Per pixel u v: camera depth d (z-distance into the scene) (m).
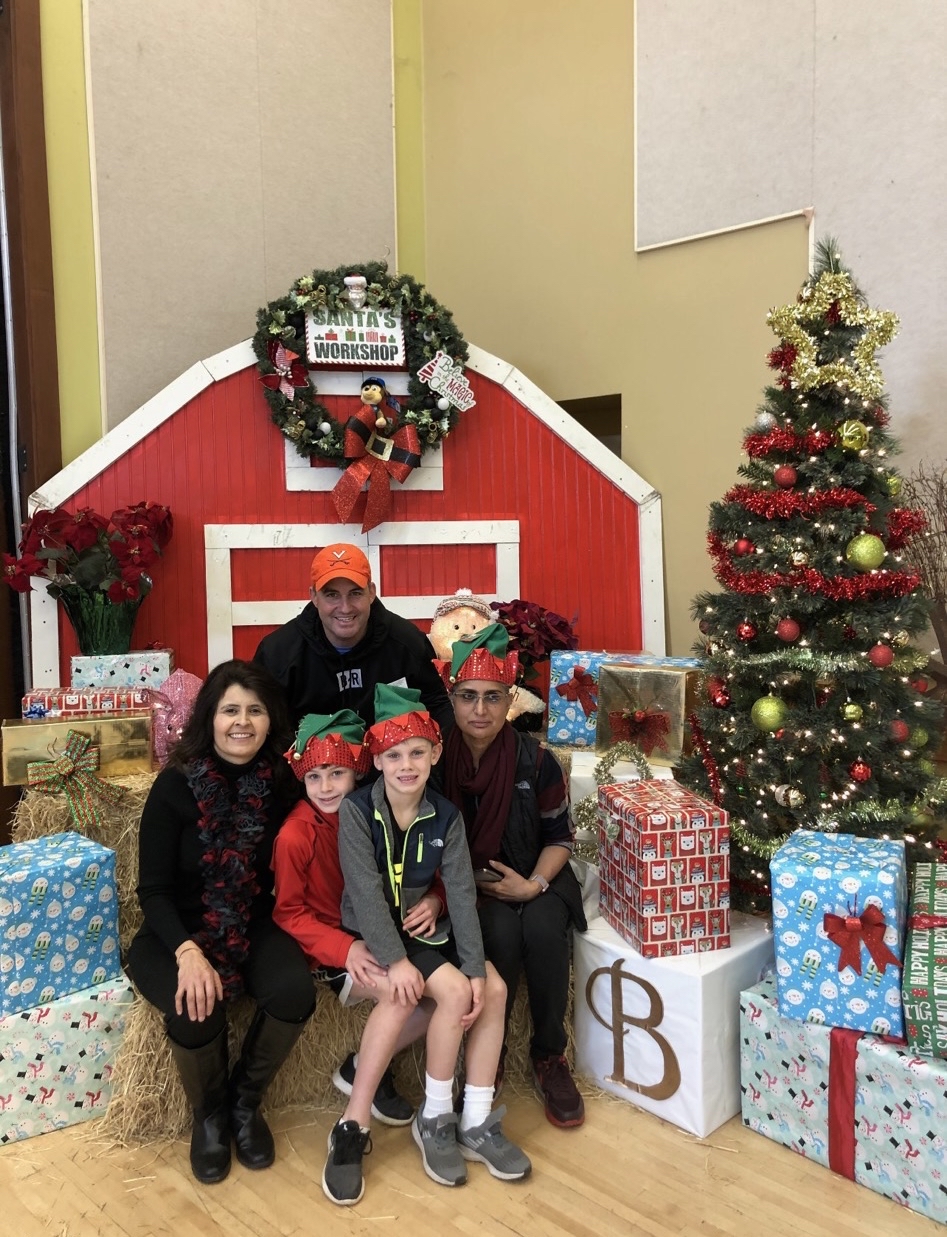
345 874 2.11
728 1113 2.21
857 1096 1.95
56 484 3.32
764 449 2.52
